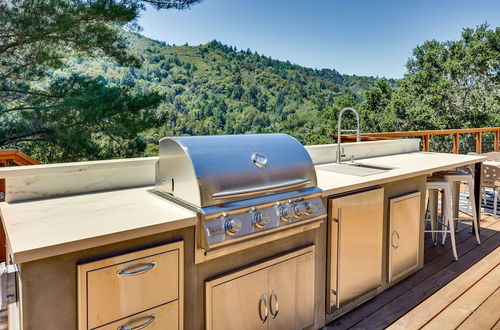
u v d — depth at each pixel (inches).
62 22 246.1
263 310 66.2
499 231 145.9
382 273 96.3
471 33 805.2
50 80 284.2
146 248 50.3
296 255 71.1
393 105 791.1
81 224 49.6
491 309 87.9
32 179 65.0
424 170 103.0
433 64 820.6
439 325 81.5
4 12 239.8
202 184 55.6
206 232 54.3
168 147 63.7
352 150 129.1
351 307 88.0
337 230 78.5
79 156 289.7
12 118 272.2
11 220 51.5
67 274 44.3
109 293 47.3
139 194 69.6
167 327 53.4
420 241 109.5
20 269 41.5
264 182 63.1
